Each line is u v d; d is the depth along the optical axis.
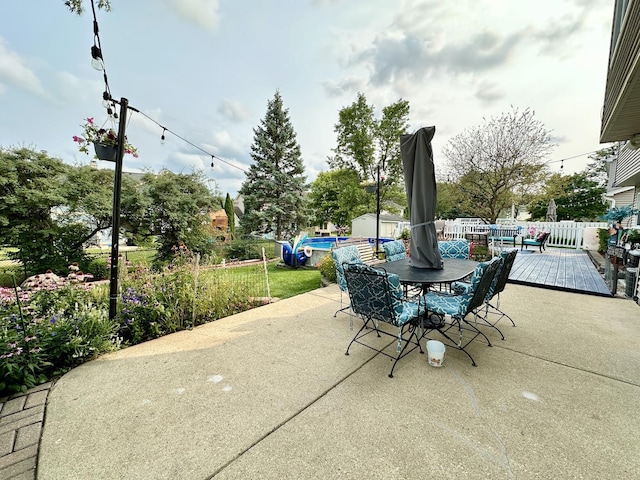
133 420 1.85
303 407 1.96
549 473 1.41
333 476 1.42
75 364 2.59
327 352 2.79
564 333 3.14
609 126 4.26
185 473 1.45
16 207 6.59
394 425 1.76
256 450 1.59
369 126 18.30
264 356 2.72
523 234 11.04
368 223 20.30
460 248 4.51
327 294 5.00
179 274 3.88
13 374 2.16
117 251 3.10
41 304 3.00
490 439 1.64
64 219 7.50
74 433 1.74
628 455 1.51
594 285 5.02
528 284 5.25
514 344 2.89
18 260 7.07
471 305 2.56
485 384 2.20
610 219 5.71
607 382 2.20
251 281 5.88
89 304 3.12
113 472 1.46
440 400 2.01
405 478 1.40
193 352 2.83
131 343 3.10
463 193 11.57
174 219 9.32
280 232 16.28
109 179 8.49
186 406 1.99
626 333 3.11
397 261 3.96
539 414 1.84
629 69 2.65
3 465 1.51
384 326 3.48
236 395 2.11
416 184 3.38
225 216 19.77
